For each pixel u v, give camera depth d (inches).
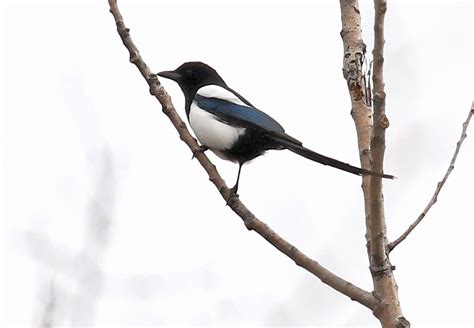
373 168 282.2
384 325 287.1
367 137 332.2
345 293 288.4
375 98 270.5
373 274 293.6
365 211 310.2
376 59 266.8
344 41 356.8
